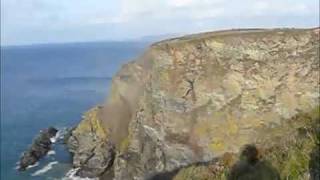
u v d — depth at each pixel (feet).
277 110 177.47
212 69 179.83
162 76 181.98
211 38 181.98
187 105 179.52
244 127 175.94
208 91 178.81
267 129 174.60
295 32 182.50
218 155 173.58
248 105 177.88
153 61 187.62
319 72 179.11
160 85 181.78
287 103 177.78
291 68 179.01
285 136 156.97
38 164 234.79
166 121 180.75
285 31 184.24
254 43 178.60
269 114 177.27
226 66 179.22
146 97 187.73
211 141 176.04
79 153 217.15
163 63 182.39
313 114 169.37
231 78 178.40
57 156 243.19
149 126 185.16
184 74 180.55
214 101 178.81
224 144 174.91
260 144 161.58
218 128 177.06
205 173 160.86
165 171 180.34
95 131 214.90
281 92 178.50
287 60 179.22
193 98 179.63
